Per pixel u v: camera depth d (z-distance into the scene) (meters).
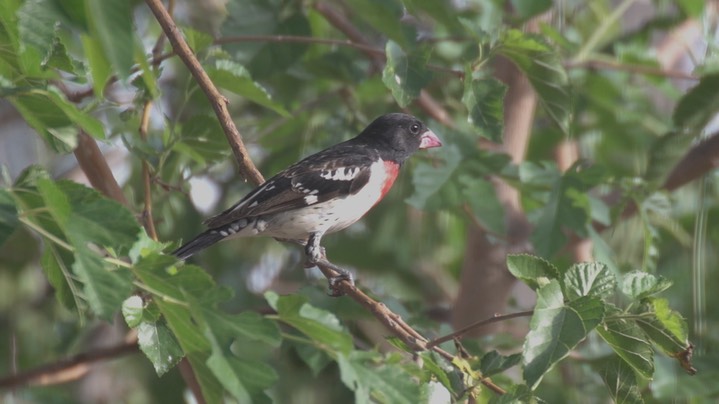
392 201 12.91
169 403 11.59
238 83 8.77
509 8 11.78
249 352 10.84
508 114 11.70
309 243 9.62
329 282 9.31
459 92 12.63
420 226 13.28
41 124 5.95
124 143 8.75
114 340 11.64
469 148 10.32
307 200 9.51
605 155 13.70
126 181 11.83
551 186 9.88
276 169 12.28
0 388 9.23
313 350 8.61
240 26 10.57
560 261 11.80
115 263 5.39
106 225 5.23
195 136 8.89
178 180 10.73
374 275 13.17
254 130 12.71
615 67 12.52
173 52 8.91
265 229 9.48
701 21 11.98
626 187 10.36
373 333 10.79
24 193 5.42
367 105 12.55
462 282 11.76
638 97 13.76
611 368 6.84
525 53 8.60
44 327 11.66
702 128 10.53
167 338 6.93
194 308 5.23
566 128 9.02
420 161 10.70
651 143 13.39
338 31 13.06
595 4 13.26
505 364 6.61
